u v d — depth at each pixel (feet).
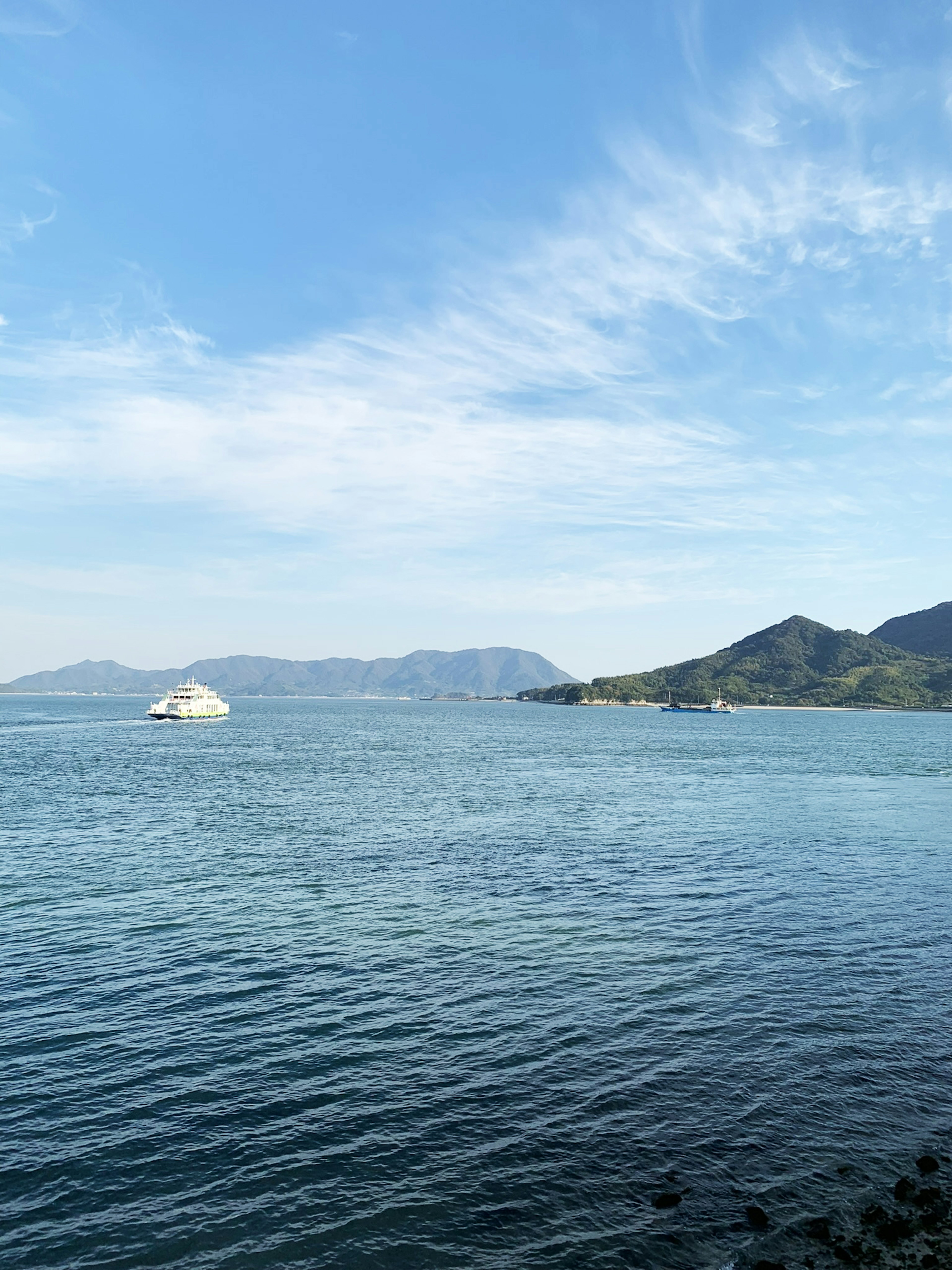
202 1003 79.87
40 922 106.11
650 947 97.50
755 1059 68.54
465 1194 50.62
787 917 110.63
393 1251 45.91
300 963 91.20
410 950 95.71
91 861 142.82
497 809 213.25
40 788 250.37
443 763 359.87
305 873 134.10
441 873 135.13
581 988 84.17
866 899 120.67
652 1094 62.59
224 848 155.74
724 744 535.60
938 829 190.19
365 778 291.38
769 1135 57.00
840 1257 45.44
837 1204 49.88
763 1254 45.62
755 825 191.11
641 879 132.26
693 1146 55.62
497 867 140.05
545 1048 70.23
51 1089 63.26
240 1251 45.96
